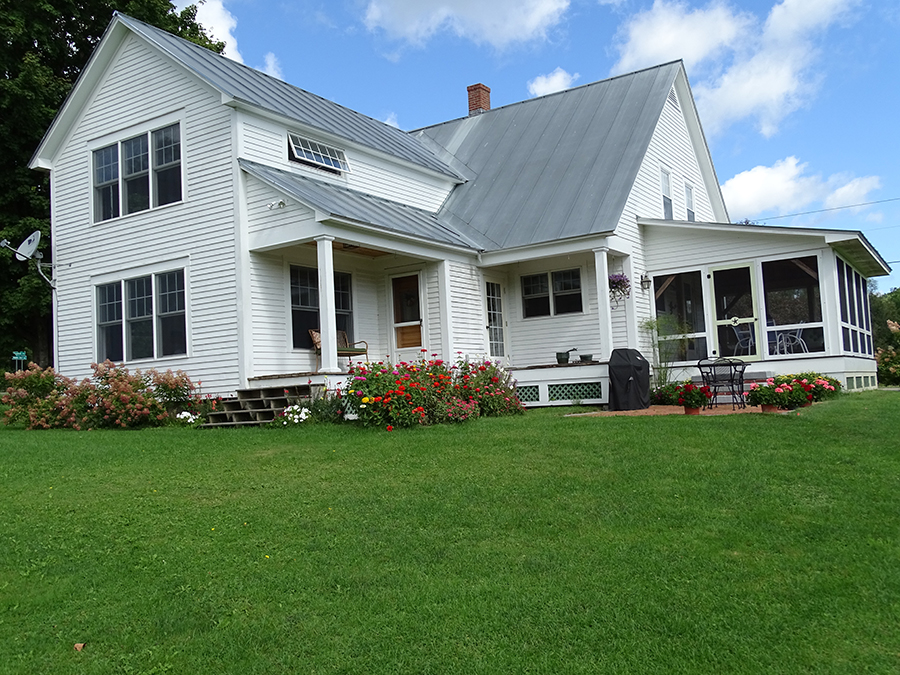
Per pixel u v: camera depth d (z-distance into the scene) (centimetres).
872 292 5119
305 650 422
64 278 1653
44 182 2192
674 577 498
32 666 414
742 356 1617
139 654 424
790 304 1620
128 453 959
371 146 1648
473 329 1631
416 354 1593
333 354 1265
